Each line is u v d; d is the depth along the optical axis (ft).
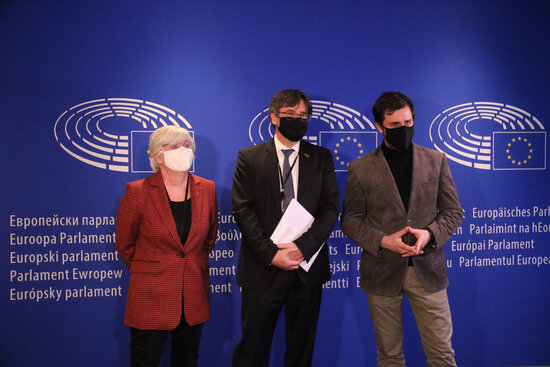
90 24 8.65
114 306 8.82
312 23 9.15
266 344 7.23
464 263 9.53
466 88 9.53
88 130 8.70
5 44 8.45
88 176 8.71
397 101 6.90
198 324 7.14
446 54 9.47
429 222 7.14
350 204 7.43
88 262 8.73
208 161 8.98
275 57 9.08
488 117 9.57
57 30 8.58
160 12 8.80
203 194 7.29
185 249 6.93
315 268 7.16
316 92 9.19
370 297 7.38
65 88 8.62
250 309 7.10
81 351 8.75
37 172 8.58
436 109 9.46
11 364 8.59
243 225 7.02
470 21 9.52
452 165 9.50
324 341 9.29
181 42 8.87
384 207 7.14
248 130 9.05
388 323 7.23
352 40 9.25
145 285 6.79
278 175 7.20
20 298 8.59
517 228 9.62
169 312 6.77
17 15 8.47
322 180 7.35
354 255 9.31
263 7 9.04
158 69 8.82
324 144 9.23
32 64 8.54
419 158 7.22
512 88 9.62
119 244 7.14
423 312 7.11
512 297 9.62
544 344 9.66
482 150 9.55
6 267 8.54
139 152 8.82
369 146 9.32
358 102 9.29
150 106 8.82
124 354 8.84
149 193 6.96
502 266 9.61
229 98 9.00
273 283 7.01
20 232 8.55
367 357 9.37
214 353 9.07
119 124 8.77
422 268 6.99
